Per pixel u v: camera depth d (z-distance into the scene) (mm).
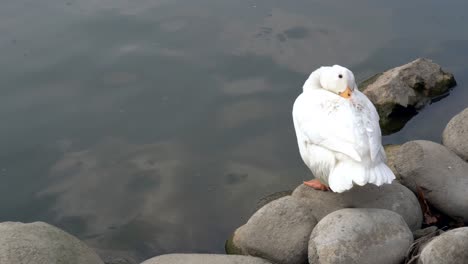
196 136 4664
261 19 5371
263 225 4078
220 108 4797
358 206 4121
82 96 4852
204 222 4324
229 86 4910
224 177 4492
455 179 4223
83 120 4727
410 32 5281
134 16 5398
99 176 4484
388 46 5164
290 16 5395
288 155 4578
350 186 3887
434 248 3832
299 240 4031
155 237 4273
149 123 4719
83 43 5176
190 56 5090
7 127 4684
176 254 4043
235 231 4223
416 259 3895
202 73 4980
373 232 3928
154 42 5184
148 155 4578
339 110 4016
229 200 4402
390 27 5316
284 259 4031
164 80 4941
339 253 3877
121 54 5102
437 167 4254
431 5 5520
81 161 4547
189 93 4867
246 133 4680
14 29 5277
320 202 4156
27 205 4363
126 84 4918
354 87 4195
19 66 5016
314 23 5332
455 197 4188
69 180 4469
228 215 4348
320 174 4062
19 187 4434
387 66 5023
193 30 5277
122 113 4766
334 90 4176
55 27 5297
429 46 5172
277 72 4980
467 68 5031
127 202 4395
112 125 4707
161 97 4848
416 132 4762
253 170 4520
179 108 4789
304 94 4191
